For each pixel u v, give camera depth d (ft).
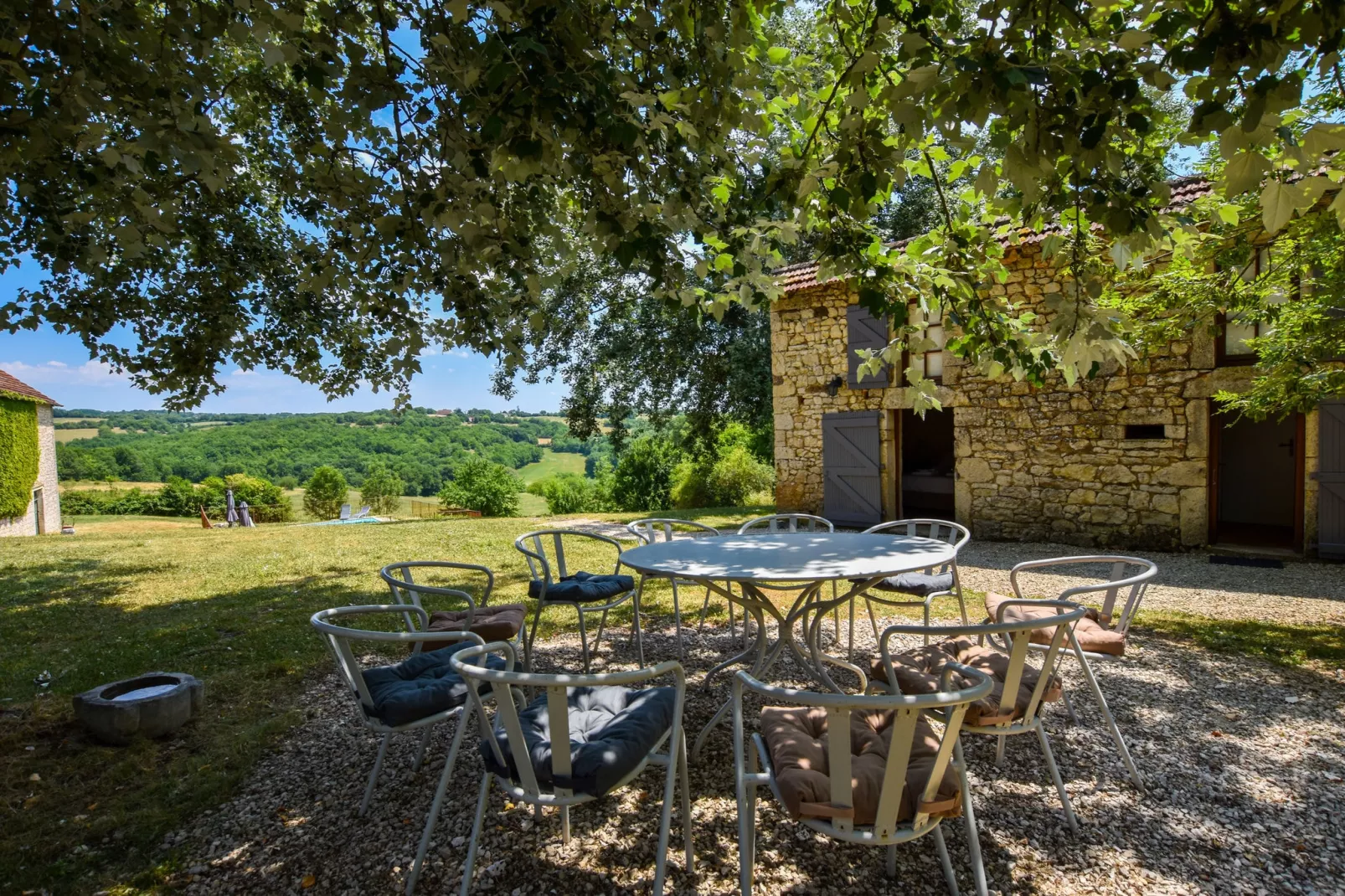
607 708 7.23
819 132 8.69
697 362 47.67
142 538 34.45
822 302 31.91
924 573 12.65
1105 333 8.46
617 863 6.87
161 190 8.51
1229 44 4.79
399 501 98.53
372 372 16.20
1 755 9.32
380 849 7.18
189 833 7.53
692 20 7.57
